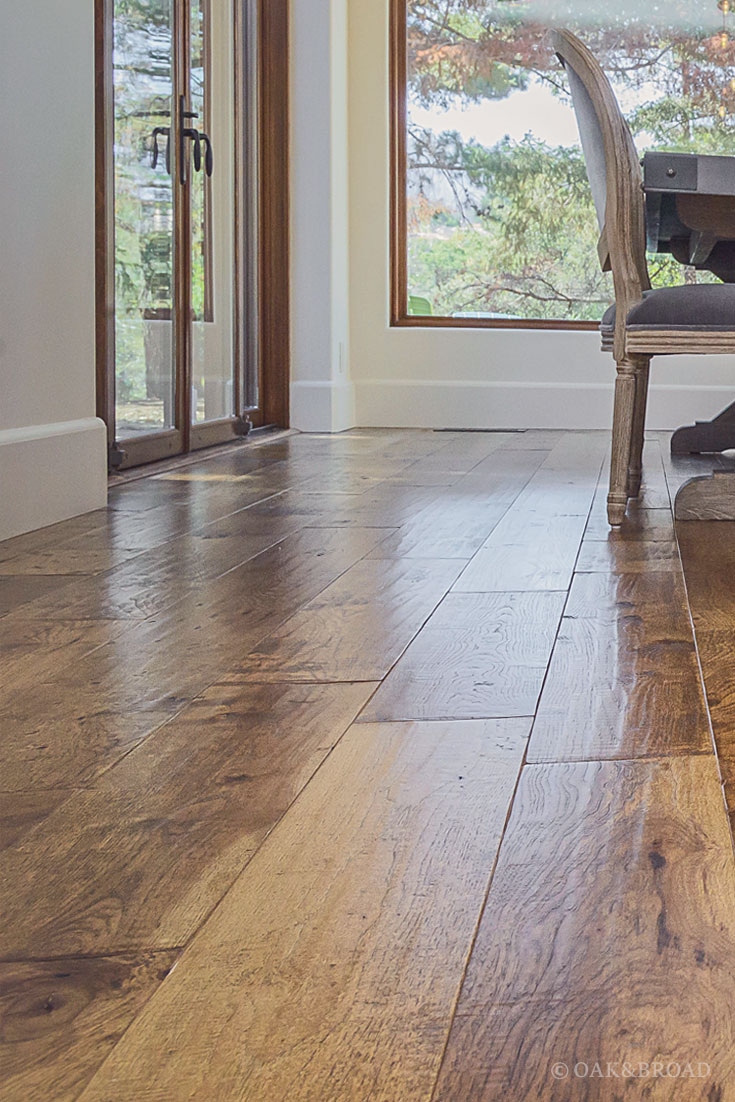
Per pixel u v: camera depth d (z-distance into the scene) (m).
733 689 1.15
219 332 4.12
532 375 5.13
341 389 4.94
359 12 5.01
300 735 1.03
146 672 1.25
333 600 1.60
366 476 3.16
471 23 5.15
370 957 0.63
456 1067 0.53
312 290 4.80
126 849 0.79
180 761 0.96
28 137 2.18
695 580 1.72
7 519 2.14
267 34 4.61
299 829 0.82
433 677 1.21
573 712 1.08
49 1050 0.55
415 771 0.93
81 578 1.77
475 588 1.67
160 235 3.45
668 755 0.96
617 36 5.17
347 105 5.02
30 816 0.85
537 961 0.63
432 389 5.14
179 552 2.00
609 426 5.11
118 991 0.60
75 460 2.42
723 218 2.18
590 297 5.26
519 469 3.33
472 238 5.25
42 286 2.27
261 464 3.49
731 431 3.74
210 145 3.84
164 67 3.44
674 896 0.70
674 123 5.21
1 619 1.50
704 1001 0.58
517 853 0.77
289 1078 0.52
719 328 2.15
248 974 0.62
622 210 2.17
